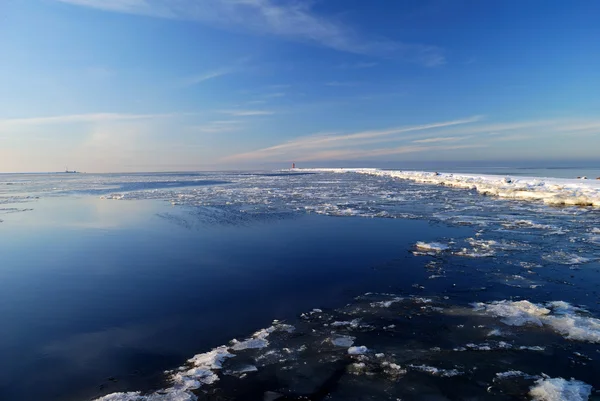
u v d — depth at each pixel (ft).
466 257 26.89
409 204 58.23
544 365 12.71
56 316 17.53
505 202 58.59
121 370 12.85
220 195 76.74
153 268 25.27
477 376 12.12
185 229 39.34
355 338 14.94
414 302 18.67
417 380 11.95
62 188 111.14
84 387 11.86
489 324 15.98
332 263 26.02
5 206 62.80
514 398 10.95
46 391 11.66
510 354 13.48
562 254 27.04
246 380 12.06
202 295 20.08
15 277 23.59
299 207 56.13
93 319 17.16
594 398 10.79
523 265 24.58
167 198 72.02
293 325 16.21
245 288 21.15
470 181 90.94
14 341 15.08
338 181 133.28
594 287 20.47
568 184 63.87
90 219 47.26
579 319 16.14
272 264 25.94
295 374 12.39
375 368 12.69
